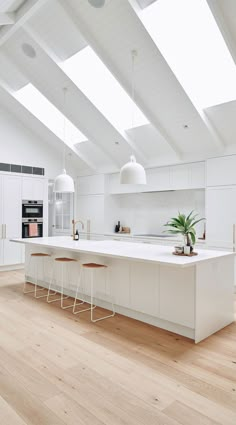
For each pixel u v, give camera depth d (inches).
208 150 202.8
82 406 78.2
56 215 326.6
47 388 86.1
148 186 249.1
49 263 193.6
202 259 116.3
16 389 85.7
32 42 173.2
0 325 134.6
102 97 204.4
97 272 159.8
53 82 196.2
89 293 165.0
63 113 221.1
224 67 161.6
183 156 218.1
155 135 214.4
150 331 128.1
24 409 77.1
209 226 203.5
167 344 115.5
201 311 119.3
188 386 87.0
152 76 163.6
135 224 279.9
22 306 161.3
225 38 131.3
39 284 204.8
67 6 143.6
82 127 230.5
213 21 140.6
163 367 98.0
